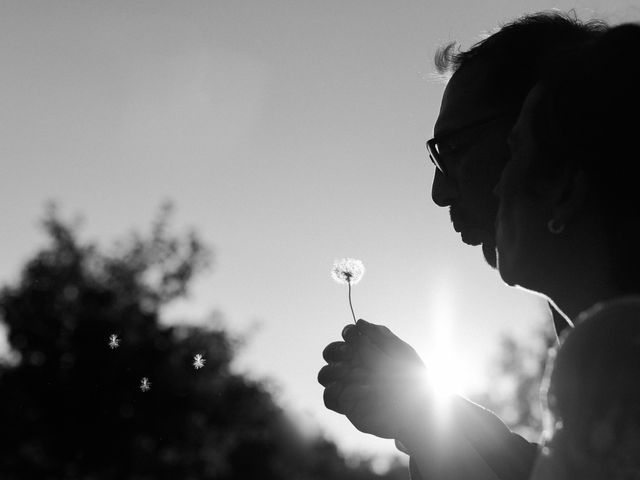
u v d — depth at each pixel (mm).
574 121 749
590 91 750
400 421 1050
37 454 11875
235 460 15023
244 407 14820
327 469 27547
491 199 1154
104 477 11867
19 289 14922
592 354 654
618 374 639
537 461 690
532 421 14734
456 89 1186
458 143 1171
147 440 12023
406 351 1104
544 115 771
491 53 1162
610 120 736
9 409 11961
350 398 1067
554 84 772
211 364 14523
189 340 14789
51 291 15102
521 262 785
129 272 15773
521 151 788
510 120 1140
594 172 739
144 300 15625
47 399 11711
